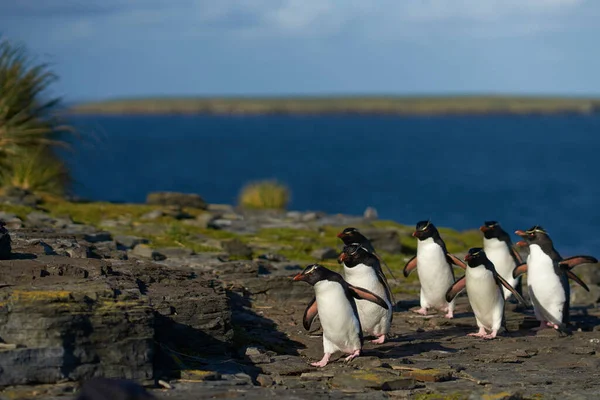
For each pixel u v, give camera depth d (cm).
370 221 3219
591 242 5422
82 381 1077
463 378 1287
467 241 3005
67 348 1084
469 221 6644
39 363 1059
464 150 17125
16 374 1045
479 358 1430
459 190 9112
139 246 2134
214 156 15288
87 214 2811
